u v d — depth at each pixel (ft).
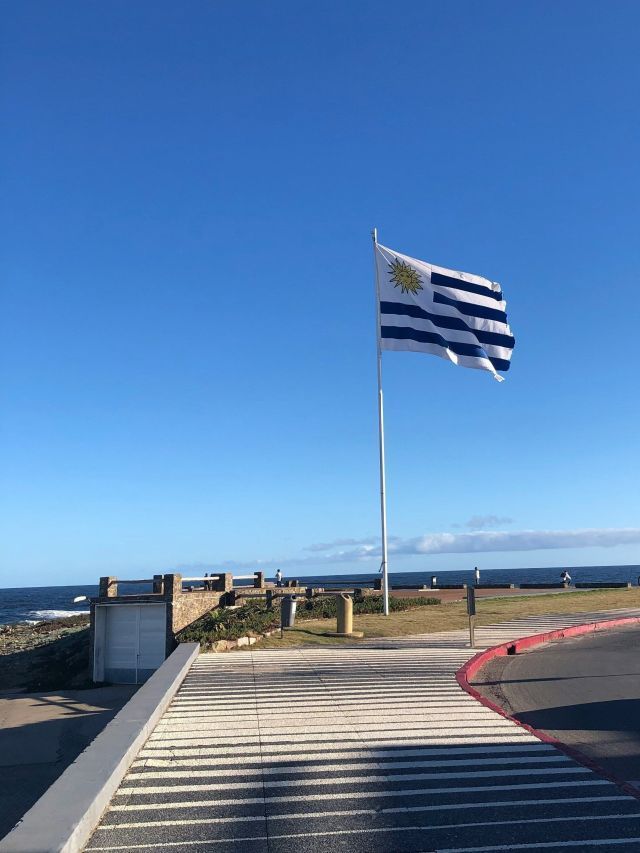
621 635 66.39
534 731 30.73
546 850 19.12
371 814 21.57
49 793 21.33
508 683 43.68
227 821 21.02
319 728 31.32
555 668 48.78
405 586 139.03
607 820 21.11
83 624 137.08
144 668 68.39
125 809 21.91
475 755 27.27
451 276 83.92
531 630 66.33
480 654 52.31
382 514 80.94
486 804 22.36
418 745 28.60
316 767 25.90
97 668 68.95
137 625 69.21
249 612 72.54
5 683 73.00
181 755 27.35
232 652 55.01
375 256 82.79
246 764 26.22
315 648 56.70
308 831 20.34
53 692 65.05
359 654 53.01
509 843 19.57
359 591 90.68
